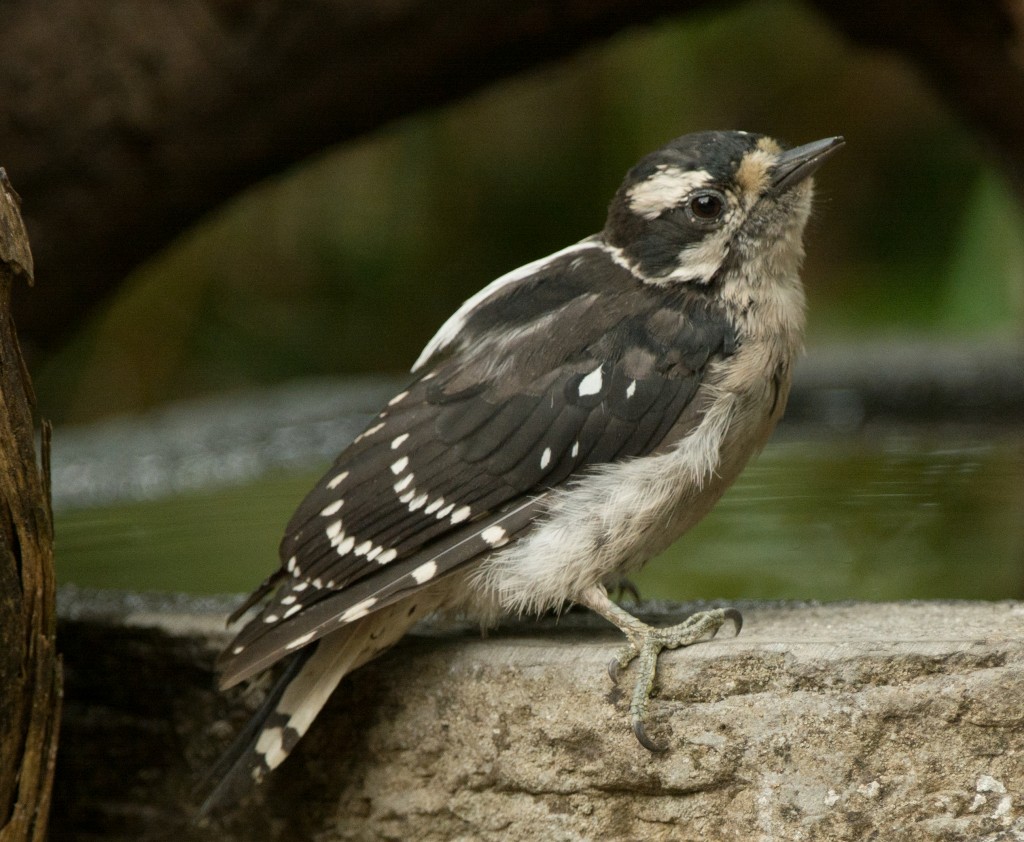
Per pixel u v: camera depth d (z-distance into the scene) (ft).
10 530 19.89
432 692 21.68
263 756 21.47
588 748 20.49
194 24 35.32
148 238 39.19
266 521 37.14
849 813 19.17
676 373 22.03
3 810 20.68
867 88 72.13
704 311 22.65
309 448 45.21
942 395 46.75
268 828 23.38
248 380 65.16
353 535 21.68
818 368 49.34
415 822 21.95
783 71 71.46
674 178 23.08
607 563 21.80
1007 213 64.08
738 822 19.72
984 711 18.71
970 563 29.81
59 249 37.47
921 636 19.51
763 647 19.69
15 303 38.45
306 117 38.09
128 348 63.21
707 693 19.92
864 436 42.73
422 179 69.05
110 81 35.42
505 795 21.20
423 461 21.86
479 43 37.76
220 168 38.11
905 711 18.97
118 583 31.17
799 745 19.38
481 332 23.09
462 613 22.98
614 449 21.91
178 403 64.18
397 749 22.06
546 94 69.62
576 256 24.17
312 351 66.59
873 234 74.54
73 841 25.14
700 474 21.97
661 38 69.67
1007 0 37.06
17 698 20.35
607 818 20.51
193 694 23.95
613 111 70.03
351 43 36.63
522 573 21.76
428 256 69.31
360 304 68.28
